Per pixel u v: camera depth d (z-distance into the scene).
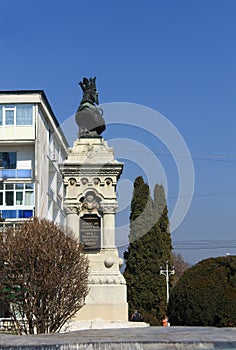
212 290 12.93
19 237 20.11
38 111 44.28
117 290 22.83
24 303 19.73
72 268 20.16
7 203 43.78
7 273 19.84
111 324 20.95
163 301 41.69
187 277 13.34
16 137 43.88
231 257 13.41
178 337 9.06
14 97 44.06
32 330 19.70
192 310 12.89
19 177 44.00
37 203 43.66
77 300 20.22
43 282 19.61
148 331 10.27
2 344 8.55
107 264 23.23
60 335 9.86
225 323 12.66
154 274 42.00
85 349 8.53
